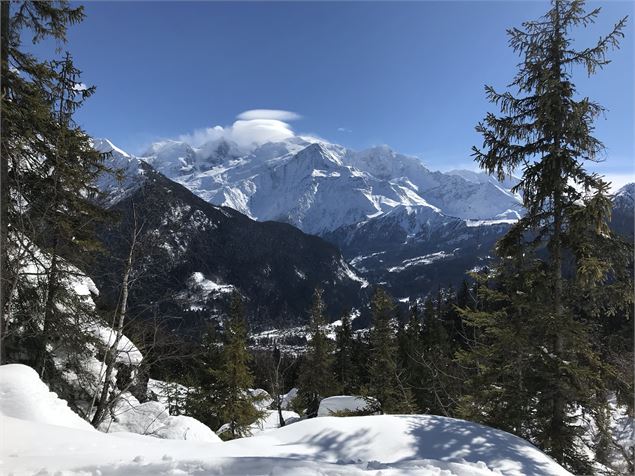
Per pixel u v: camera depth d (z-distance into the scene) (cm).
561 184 964
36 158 1198
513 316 995
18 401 818
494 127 1048
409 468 563
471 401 1037
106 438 705
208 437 1467
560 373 906
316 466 534
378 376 2008
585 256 941
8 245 1055
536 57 1012
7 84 1069
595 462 927
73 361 1439
